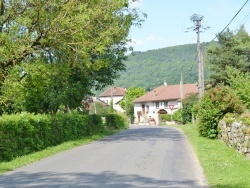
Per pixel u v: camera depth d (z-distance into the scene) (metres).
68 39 22.56
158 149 19.58
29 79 22.77
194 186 10.14
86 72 28.36
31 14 21.56
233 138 18.94
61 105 31.39
